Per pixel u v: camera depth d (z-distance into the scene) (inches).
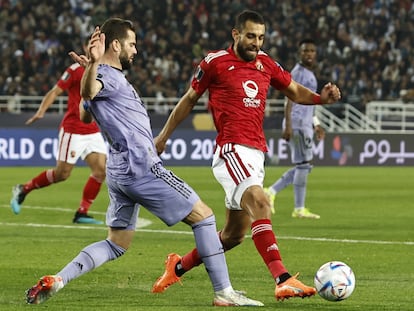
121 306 550.6
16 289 619.2
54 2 2652.6
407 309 552.1
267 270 721.0
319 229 1021.8
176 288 628.4
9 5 2586.1
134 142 540.1
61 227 1009.5
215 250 553.0
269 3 2866.6
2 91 2362.2
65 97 2345.0
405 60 2844.5
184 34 2726.4
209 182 1726.1
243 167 592.1
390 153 2362.2
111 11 2691.9
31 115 2119.8
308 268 737.6
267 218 570.6
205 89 614.9
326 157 2303.2
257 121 611.5
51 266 732.0
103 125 541.3
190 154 2201.0
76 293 601.9
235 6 2824.8
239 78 607.8
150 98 2388.0
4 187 1547.7
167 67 2566.4
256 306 551.2
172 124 619.2
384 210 1262.3
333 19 2896.2
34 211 1180.5
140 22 2701.8
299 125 1119.0
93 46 510.6
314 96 641.0
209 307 548.4
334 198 1453.0
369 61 2805.1
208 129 2235.5
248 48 604.7
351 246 879.1
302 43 1111.6
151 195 543.8
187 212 548.7
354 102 2593.5
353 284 541.0
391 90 2746.1
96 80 528.4
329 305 562.3
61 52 2522.1
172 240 905.5
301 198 1144.8
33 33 2564.0
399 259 792.3
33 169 1993.1
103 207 1251.2
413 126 2571.4
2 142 2050.9
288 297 531.2
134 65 2536.9
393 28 2923.2
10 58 2450.8
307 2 2930.6
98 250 550.9
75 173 1951.3
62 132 1040.2
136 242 887.1
